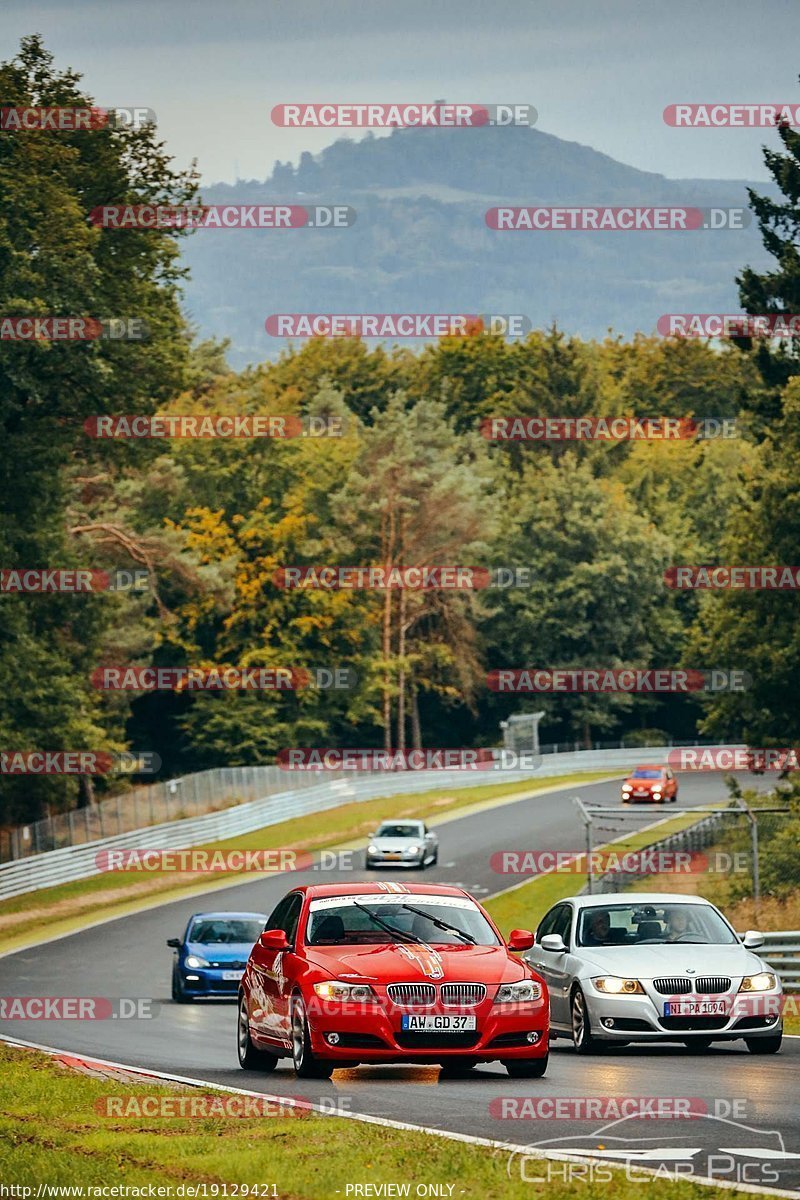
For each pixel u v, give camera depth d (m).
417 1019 47.97
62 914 170.75
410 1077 51.06
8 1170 36.03
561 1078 50.09
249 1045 55.47
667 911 63.25
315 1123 39.78
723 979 58.03
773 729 174.38
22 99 178.50
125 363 187.12
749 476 175.38
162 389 198.88
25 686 192.00
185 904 172.25
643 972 58.03
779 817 166.75
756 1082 48.62
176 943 104.50
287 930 53.22
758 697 172.88
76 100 183.25
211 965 101.62
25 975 124.25
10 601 191.25
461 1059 48.53
